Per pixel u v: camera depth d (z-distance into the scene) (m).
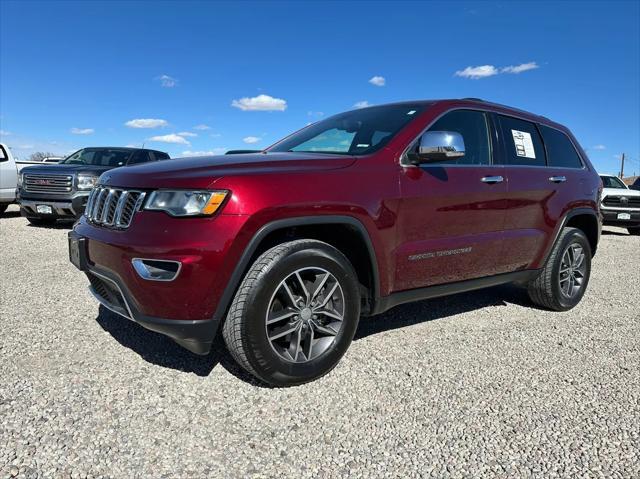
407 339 3.66
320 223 2.74
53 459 2.08
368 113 3.84
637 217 12.62
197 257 2.42
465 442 2.33
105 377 2.84
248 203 2.51
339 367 3.10
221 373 2.94
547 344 3.66
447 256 3.42
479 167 3.66
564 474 2.11
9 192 11.55
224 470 2.07
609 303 4.96
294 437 2.32
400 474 2.09
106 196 2.93
